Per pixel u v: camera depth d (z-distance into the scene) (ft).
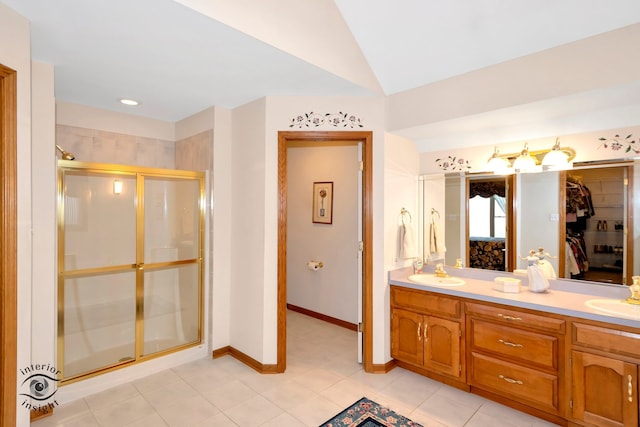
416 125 8.46
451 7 6.55
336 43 7.48
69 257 8.32
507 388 7.34
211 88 8.47
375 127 8.99
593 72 5.98
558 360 6.67
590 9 5.71
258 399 7.78
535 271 7.94
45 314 7.13
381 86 8.76
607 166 7.50
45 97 7.08
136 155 10.97
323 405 7.54
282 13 6.42
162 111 10.52
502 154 8.93
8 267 5.28
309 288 14.10
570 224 8.02
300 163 14.44
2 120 5.17
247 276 9.60
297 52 6.69
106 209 8.92
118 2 4.93
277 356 9.01
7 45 5.15
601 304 6.88
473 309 7.84
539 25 6.22
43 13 5.25
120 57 6.77
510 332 7.28
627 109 7.18
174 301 10.36
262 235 9.06
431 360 8.54
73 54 6.67
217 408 7.43
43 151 7.08
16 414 5.43
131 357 9.15
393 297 9.22
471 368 7.91
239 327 9.91
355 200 12.48
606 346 6.09
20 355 5.56
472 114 7.54
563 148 8.02
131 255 9.36
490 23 6.51
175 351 9.59
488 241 9.29
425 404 7.59
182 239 10.31
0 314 5.23
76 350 8.47
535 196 8.52
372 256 9.10
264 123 9.01
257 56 6.66
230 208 10.31
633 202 7.23
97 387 8.11
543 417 7.04
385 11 7.08
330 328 12.63
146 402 7.66
